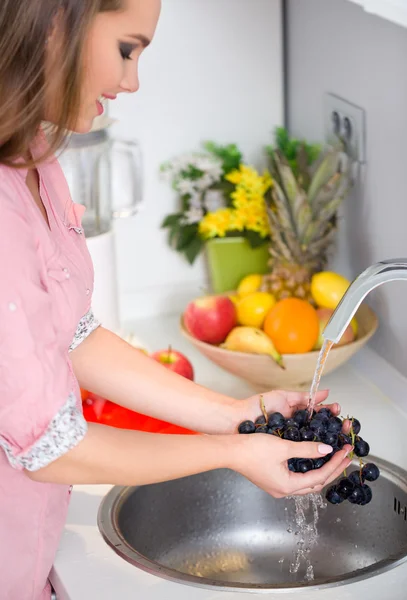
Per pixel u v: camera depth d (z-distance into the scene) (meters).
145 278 2.14
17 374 0.98
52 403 1.00
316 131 2.02
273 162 1.93
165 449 1.07
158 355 1.71
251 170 1.98
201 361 1.91
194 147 2.10
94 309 1.87
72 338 1.18
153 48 1.99
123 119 2.02
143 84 2.01
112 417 1.55
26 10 0.91
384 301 1.79
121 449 1.04
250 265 2.00
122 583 1.21
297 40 2.02
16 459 1.02
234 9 2.01
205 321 1.71
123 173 2.01
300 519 1.42
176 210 2.11
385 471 1.43
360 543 1.46
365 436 1.57
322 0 1.88
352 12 1.77
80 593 1.19
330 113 1.92
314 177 1.84
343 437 1.20
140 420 1.54
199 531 1.52
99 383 1.29
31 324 0.98
